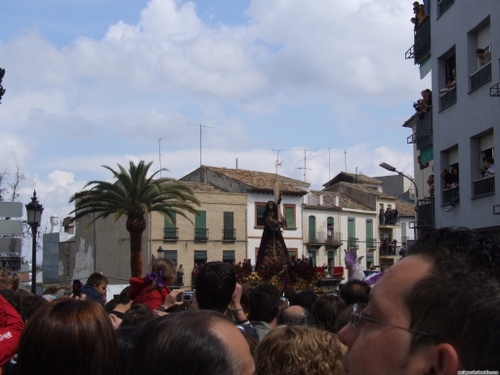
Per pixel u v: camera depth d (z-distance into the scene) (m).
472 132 20.67
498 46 18.88
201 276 5.64
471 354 1.67
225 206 55.34
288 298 10.24
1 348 4.50
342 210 62.25
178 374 2.37
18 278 8.98
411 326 1.77
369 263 64.12
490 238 1.84
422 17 25.38
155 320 2.60
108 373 3.22
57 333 3.14
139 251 37.28
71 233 70.56
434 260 1.82
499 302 1.68
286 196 58.50
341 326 4.13
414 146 41.97
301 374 3.63
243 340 2.52
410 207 70.44
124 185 37.12
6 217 14.72
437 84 23.39
